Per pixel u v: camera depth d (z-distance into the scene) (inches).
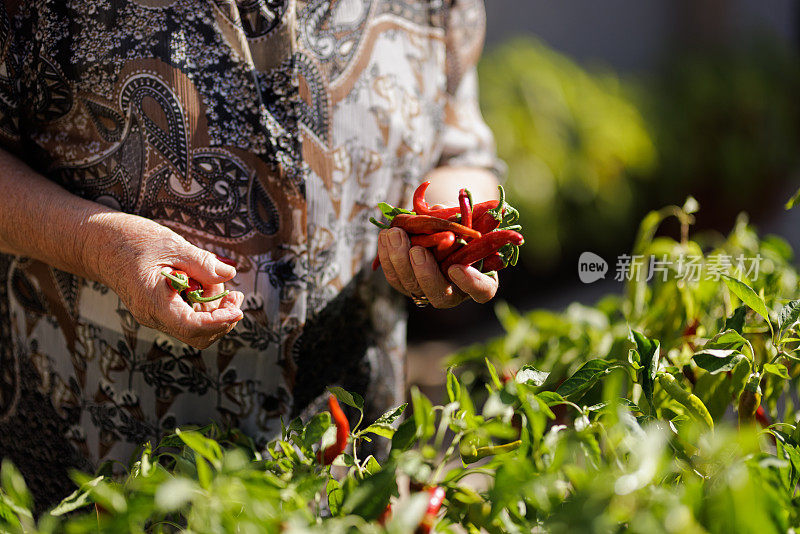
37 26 51.2
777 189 239.1
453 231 48.8
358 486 44.8
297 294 54.1
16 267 54.3
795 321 48.6
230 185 52.3
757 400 48.0
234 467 43.9
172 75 51.2
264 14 51.6
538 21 223.3
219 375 54.1
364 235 56.3
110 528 42.9
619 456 45.5
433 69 57.3
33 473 56.8
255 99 52.0
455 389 47.6
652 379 47.6
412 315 159.2
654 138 197.0
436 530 45.1
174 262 48.9
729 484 42.2
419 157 57.0
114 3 50.9
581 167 168.2
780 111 232.4
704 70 232.4
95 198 52.6
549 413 45.4
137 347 53.1
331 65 53.5
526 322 57.7
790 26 299.4
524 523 45.0
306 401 56.6
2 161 51.4
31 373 55.2
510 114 163.0
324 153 53.7
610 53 241.8
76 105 51.6
